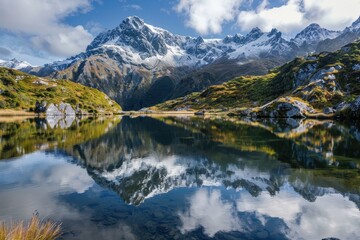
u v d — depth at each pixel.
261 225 18.28
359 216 19.70
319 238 16.64
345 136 63.31
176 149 49.72
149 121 138.62
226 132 75.94
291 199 23.17
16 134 72.44
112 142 59.09
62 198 23.69
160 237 16.45
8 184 27.91
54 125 108.81
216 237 16.52
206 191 25.56
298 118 143.38
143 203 22.44
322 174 30.84
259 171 32.59
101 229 17.50
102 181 29.20
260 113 163.62
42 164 37.28
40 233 14.71
